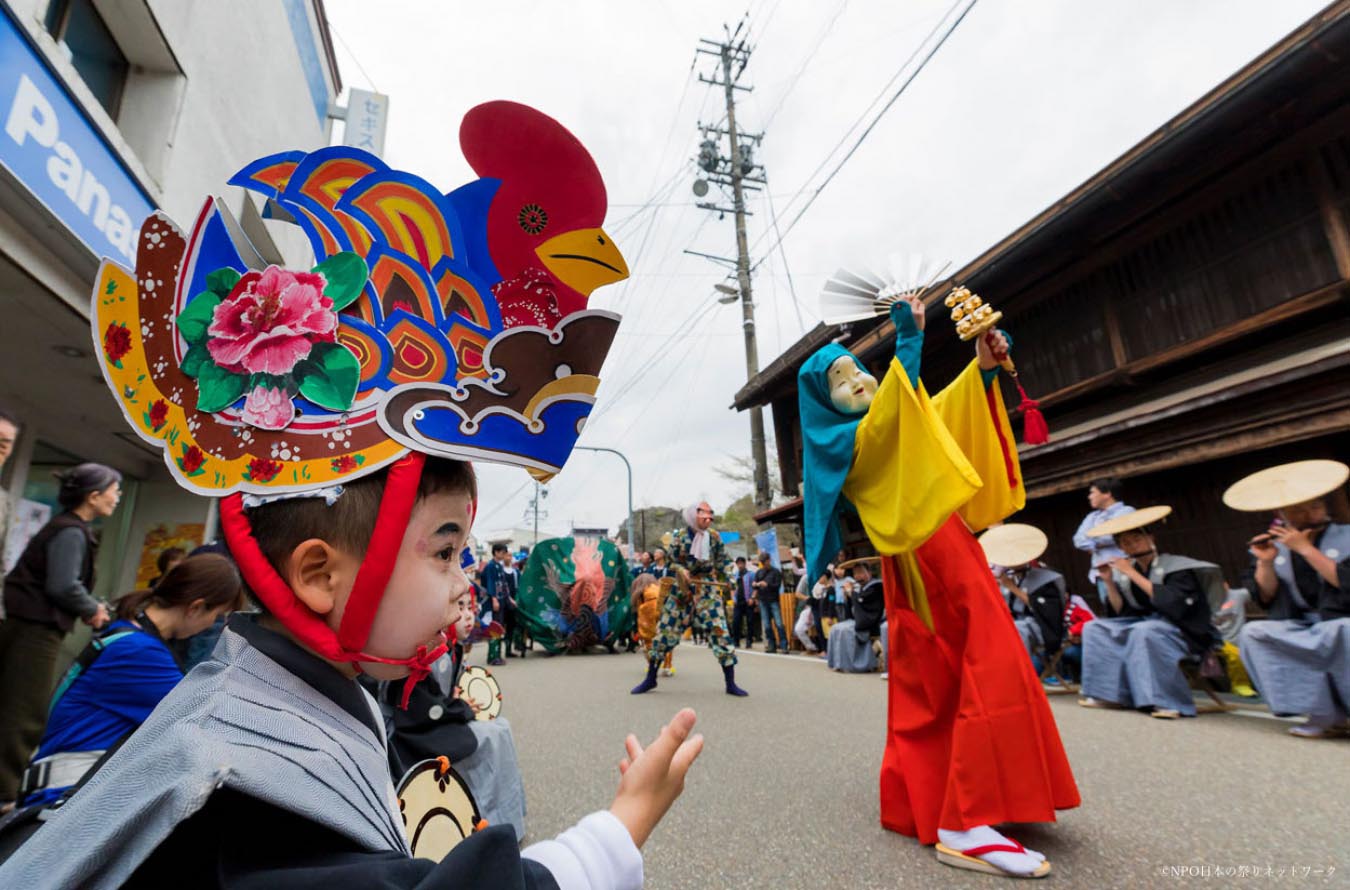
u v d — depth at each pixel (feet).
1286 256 18.53
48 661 8.57
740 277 49.60
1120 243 22.57
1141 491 22.38
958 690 7.49
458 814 4.03
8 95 8.46
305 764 1.73
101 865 1.43
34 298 11.01
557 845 1.93
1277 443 17.26
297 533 2.04
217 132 17.02
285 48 23.27
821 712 15.49
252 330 2.13
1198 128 18.13
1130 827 7.64
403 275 2.30
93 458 19.48
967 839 6.83
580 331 2.45
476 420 2.23
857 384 8.32
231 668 1.92
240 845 1.55
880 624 23.32
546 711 16.99
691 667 27.14
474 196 2.54
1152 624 15.14
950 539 7.63
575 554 36.68
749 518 105.70
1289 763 10.12
